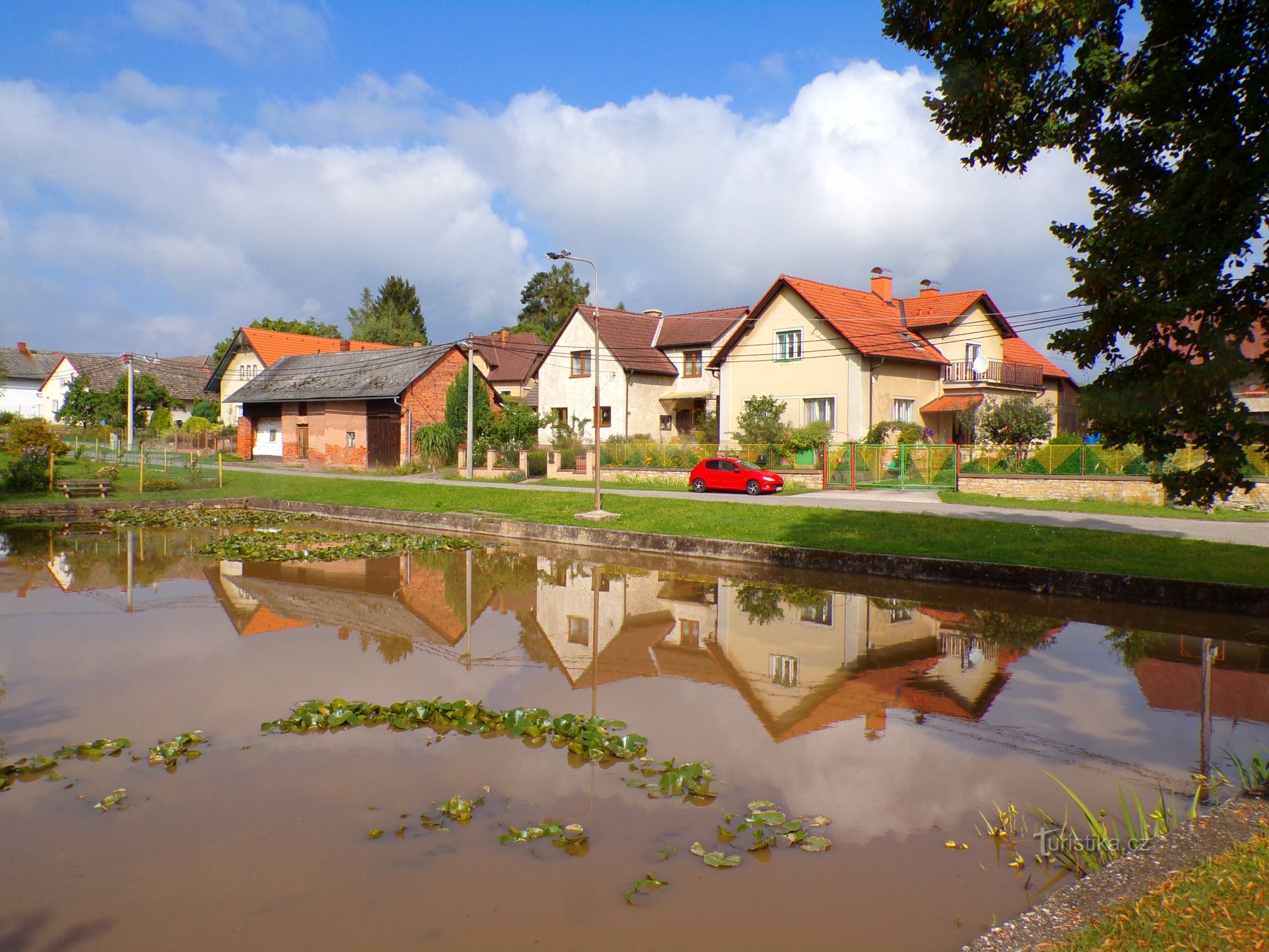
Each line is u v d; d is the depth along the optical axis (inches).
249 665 386.3
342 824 223.1
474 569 689.0
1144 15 248.5
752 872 197.6
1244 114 222.7
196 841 213.6
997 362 1444.4
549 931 173.8
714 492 1143.0
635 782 250.8
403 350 1749.5
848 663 390.9
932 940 169.2
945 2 289.0
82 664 385.7
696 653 411.8
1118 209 243.8
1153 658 394.3
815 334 1334.9
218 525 1006.4
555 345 1718.8
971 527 732.7
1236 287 225.8
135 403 2317.9
